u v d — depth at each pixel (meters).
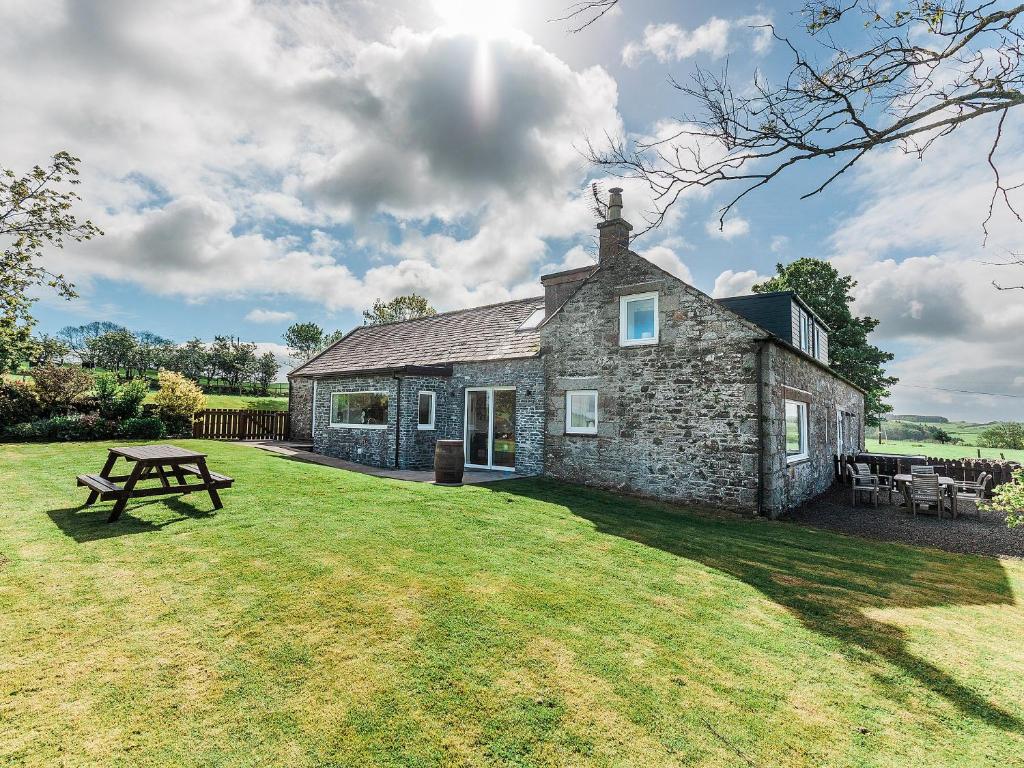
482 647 3.84
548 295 15.12
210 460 12.17
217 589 4.68
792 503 11.06
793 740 2.96
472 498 9.28
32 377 16.88
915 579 6.21
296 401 21.75
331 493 9.00
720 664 3.80
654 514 9.22
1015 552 8.12
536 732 2.91
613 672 3.59
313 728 2.86
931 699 3.46
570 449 12.25
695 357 10.33
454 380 15.02
